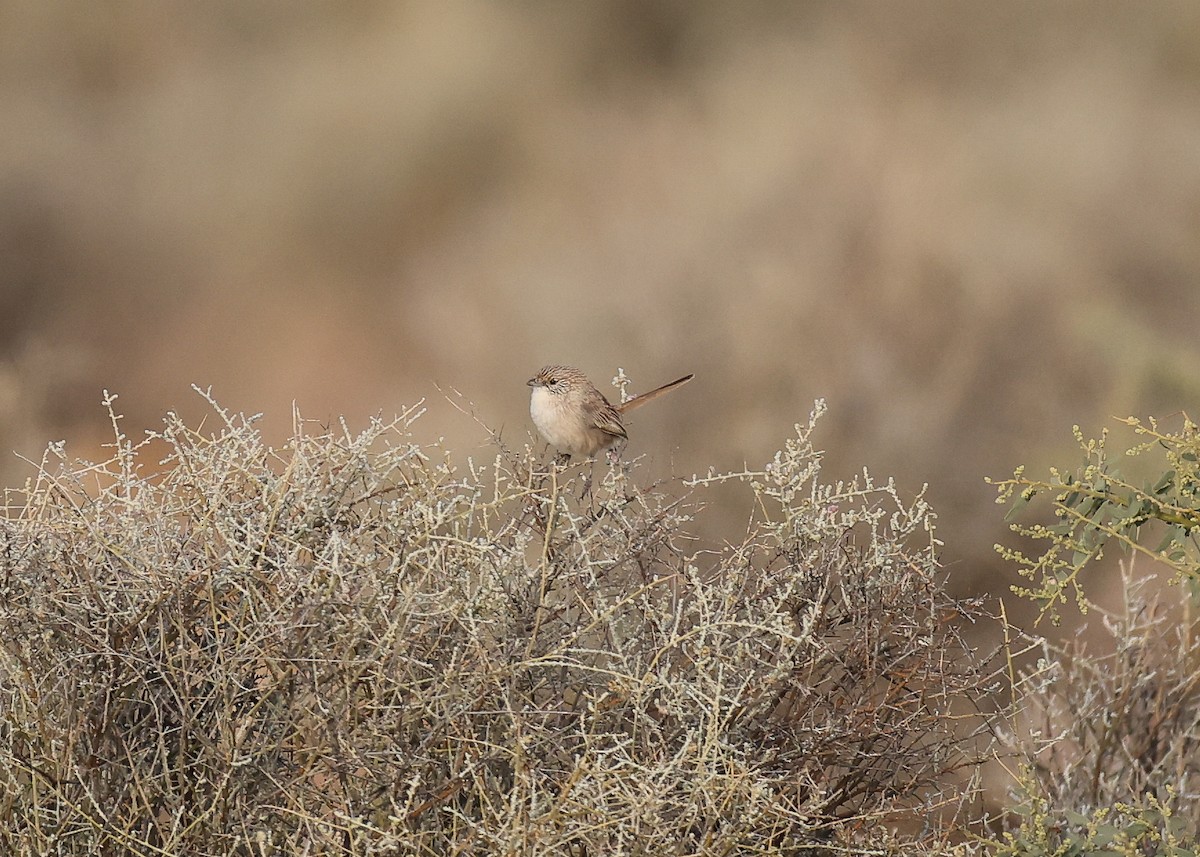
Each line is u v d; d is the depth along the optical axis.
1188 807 11.43
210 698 9.24
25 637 9.52
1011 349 23.61
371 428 10.09
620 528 10.30
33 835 9.32
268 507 9.53
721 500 18.09
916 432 21.06
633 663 9.66
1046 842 10.33
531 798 8.74
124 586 9.61
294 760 9.36
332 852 8.87
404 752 9.13
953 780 12.36
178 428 10.52
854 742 10.06
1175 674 11.99
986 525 18.84
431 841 9.26
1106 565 17.27
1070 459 20.83
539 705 9.66
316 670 9.00
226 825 9.27
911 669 10.12
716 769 9.27
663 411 23.28
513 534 10.23
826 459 21.48
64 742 9.35
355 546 9.50
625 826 8.72
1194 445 9.77
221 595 9.46
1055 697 12.59
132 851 9.16
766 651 9.76
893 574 10.29
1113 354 23.62
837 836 10.03
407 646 9.23
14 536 9.66
